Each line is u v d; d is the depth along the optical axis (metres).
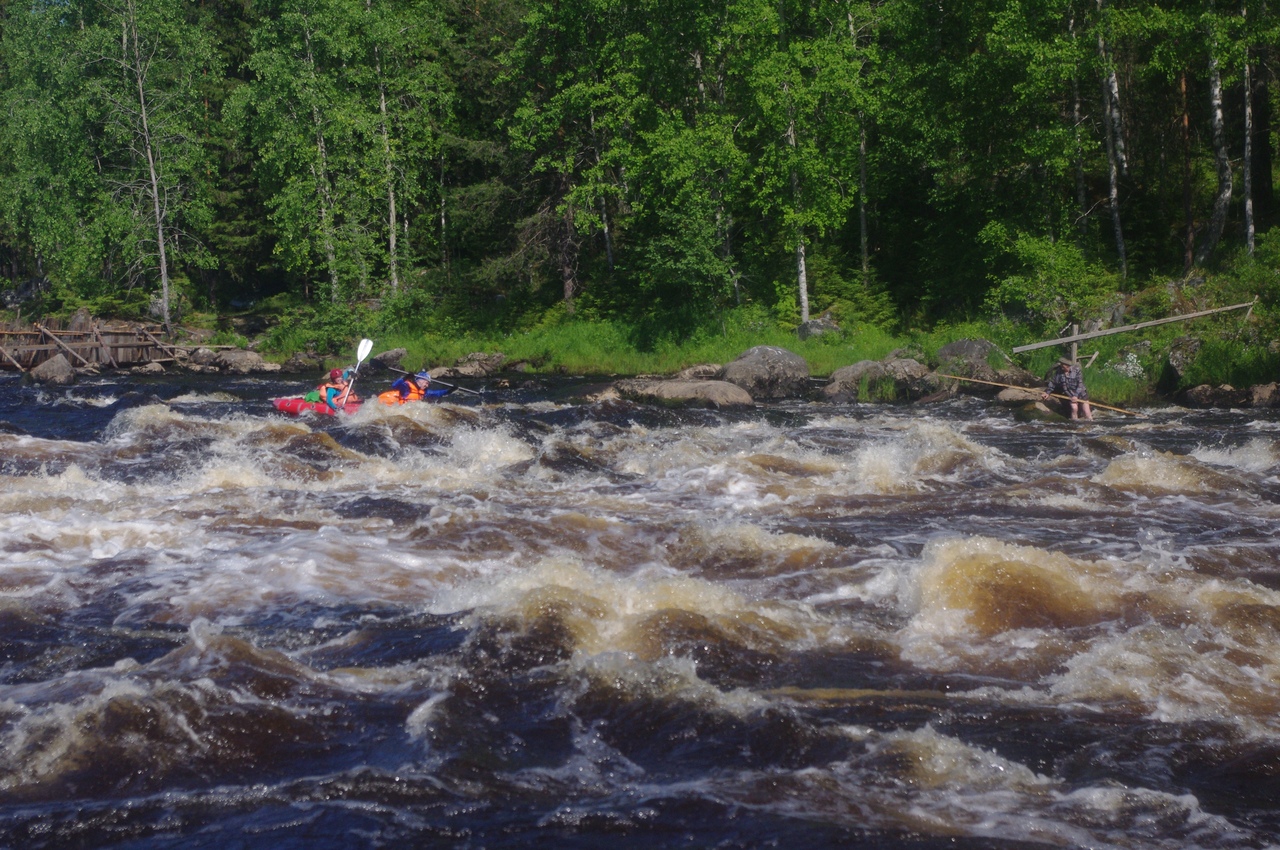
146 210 41.75
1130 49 30.22
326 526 9.66
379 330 36.53
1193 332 23.62
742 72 31.62
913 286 33.66
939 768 4.77
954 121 30.53
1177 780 4.70
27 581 7.86
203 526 9.59
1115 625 6.71
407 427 15.02
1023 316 28.17
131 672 5.80
